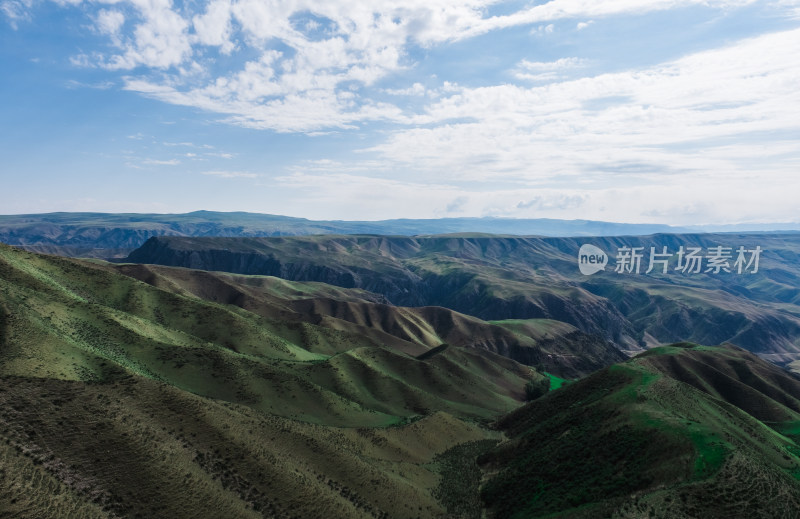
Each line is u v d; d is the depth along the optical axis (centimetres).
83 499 4384
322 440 7044
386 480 6706
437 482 7425
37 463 4497
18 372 5634
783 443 8269
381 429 8700
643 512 5000
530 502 6519
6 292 7619
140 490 4741
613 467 6312
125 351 8281
